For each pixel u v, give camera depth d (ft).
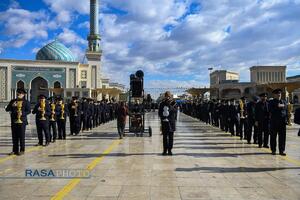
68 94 215.72
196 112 113.60
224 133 59.16
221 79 357.82
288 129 68.03
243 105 50.90
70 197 19.43
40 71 243.19
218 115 72.08
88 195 19.81
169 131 34.40
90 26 268.82
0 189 21.15
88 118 66.85
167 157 33.17
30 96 249.14
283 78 324.19
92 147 40.98
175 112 34.81
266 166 28.55
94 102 75.15
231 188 21.42
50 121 46.85
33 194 20.03
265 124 40.24
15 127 35.01
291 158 32.78
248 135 44.88
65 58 258.57
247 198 19.29
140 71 55.52
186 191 20.71
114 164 29.43
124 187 21.59
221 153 35.91
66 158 32.71
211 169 27.25
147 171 26.43
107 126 78.59
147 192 20.47
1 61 234.79
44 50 259.39
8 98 235.81
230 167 28.09
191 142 45.73
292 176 24.79
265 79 325.21
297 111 29.01
